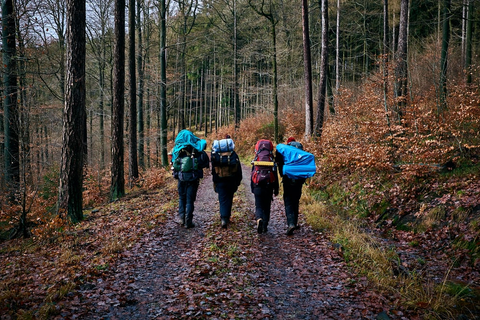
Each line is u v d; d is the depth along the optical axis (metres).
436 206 6.25
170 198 10.38
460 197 6.01
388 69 10.20
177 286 4.05
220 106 43.19
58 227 7.20
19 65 12.03
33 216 10.07
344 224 6.79
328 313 3.37
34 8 12.62
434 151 7.57
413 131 9.02
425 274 4.41
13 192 10.56
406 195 7.21
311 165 5.97
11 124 8.74
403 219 6.67
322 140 12.67
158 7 20.55
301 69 30.55
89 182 15.24
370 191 8.23
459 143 7.36
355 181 9.05
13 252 6.44
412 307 3.44
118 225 7.18
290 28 26.98
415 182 7.37
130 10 15.22
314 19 29.95
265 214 6.13
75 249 5.71
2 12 11.62
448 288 3.85
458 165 7.10
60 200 8.22
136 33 22.20
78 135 8.27
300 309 3.47
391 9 25.80
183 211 6.86
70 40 7.98
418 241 5.73
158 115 28.77
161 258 5.05
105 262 4.77
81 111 8.28
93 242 6.01
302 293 3.86
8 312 3.32
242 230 6.37
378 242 5.74
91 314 3.34
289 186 6.07
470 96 8.87
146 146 23.94
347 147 10.47
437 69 11.02
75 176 8.28
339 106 13.56
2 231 9.32
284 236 6.09
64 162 8.21
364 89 13.12
